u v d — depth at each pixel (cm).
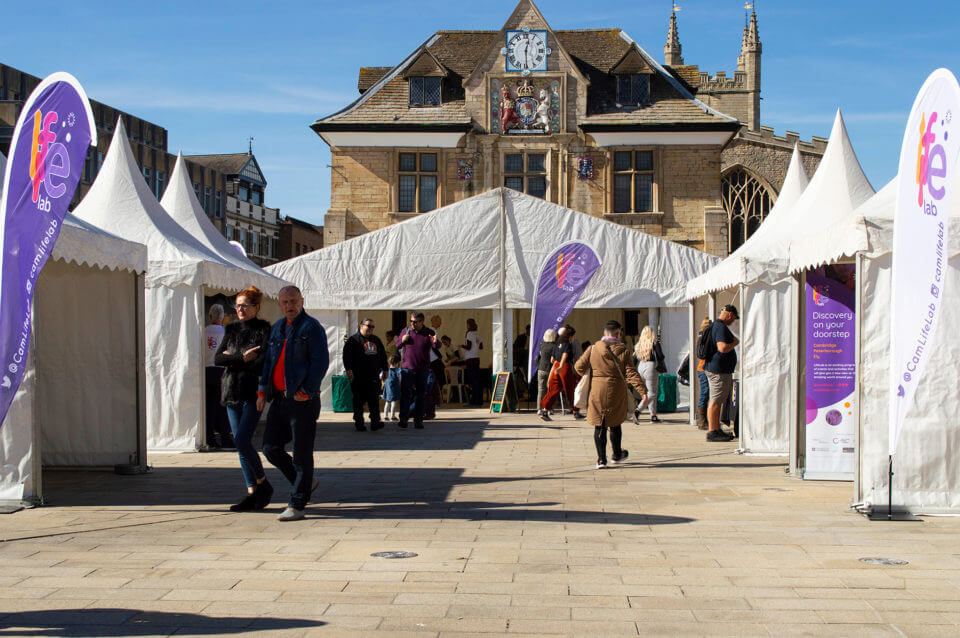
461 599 531
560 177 3130
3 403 713
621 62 3170
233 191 8050
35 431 856
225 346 835
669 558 634
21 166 728
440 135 3117
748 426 1283
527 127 3133
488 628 477
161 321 1322
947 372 788
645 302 2200
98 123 6128
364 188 3128
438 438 1528
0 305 718
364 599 531
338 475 1066
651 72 3175
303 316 803
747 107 7044
